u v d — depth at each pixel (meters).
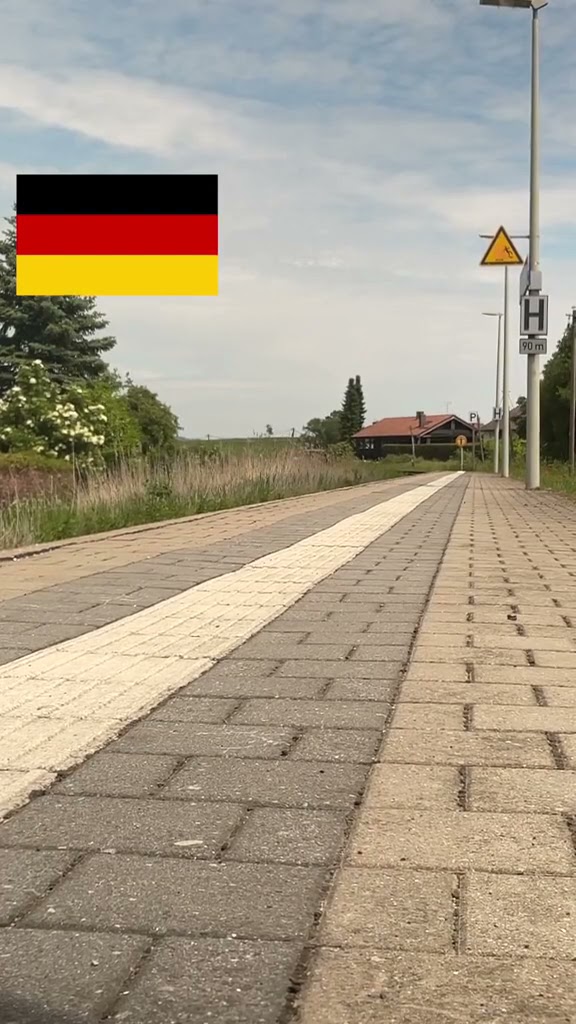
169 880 2.54
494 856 2.70
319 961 2.13
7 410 23.86
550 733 3.87
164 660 5.23
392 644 5.62
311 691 4.55
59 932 2.26
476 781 3.31
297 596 7.47
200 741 3.79
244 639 5.80
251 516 16.72
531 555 10.48
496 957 2.15
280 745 3.74
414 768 3.45
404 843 2.79
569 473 34.69
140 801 3.14
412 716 4.11
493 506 20.47
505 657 5.26
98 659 5.27
